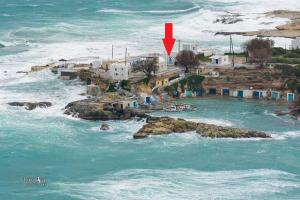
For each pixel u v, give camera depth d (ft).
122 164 596.29
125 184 548.72
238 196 526.57
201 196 524.93
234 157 612.29
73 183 553.23
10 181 559.79
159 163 598.34
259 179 560.61
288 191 536.83
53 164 598.34
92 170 583.58
